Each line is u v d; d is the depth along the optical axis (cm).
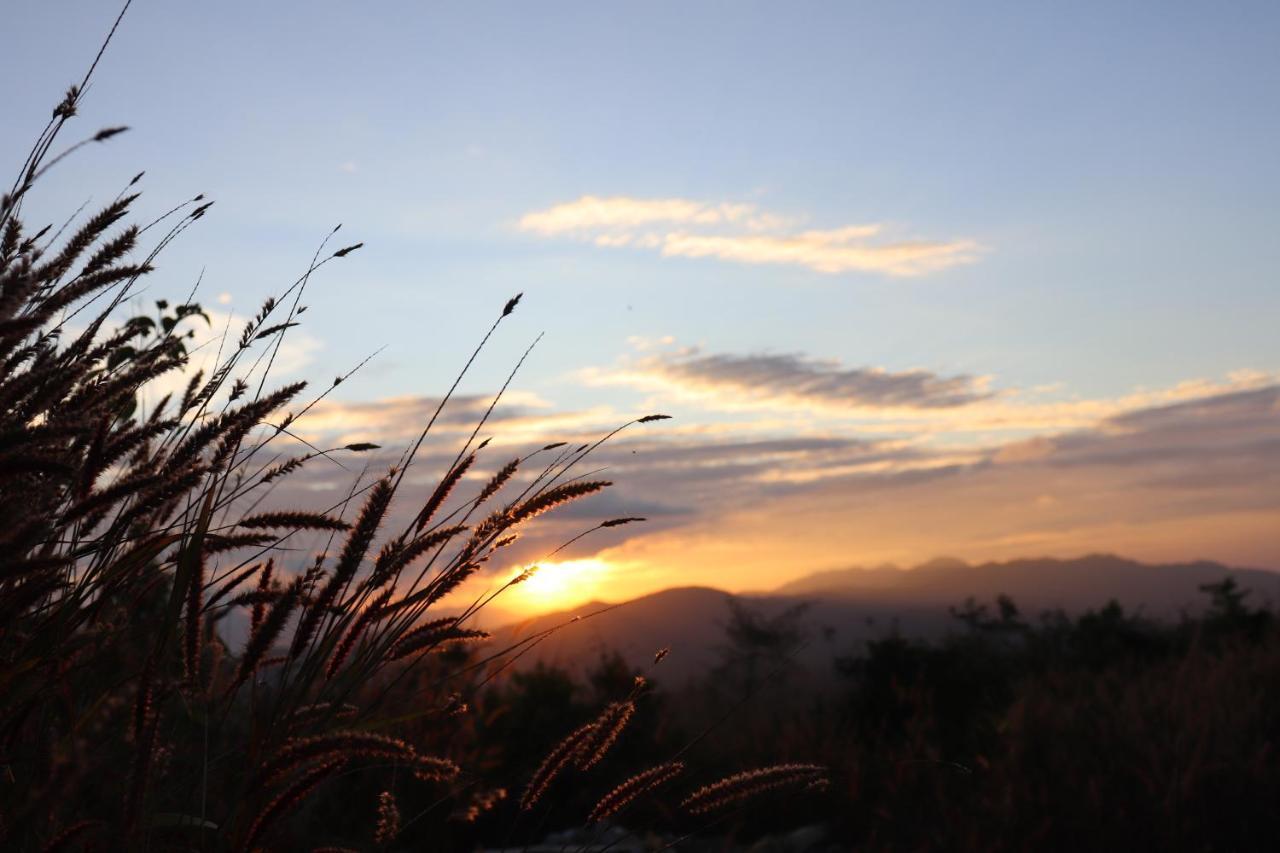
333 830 331
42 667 164
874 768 636
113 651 178
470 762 423
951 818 562
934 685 912
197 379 208
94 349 190
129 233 192
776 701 870
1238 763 568
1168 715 680
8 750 155
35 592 151
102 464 168
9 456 129
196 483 168
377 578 170
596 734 209
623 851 410
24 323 133
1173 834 517
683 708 790
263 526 188
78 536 169
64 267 186
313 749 151
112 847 148
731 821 531
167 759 162
